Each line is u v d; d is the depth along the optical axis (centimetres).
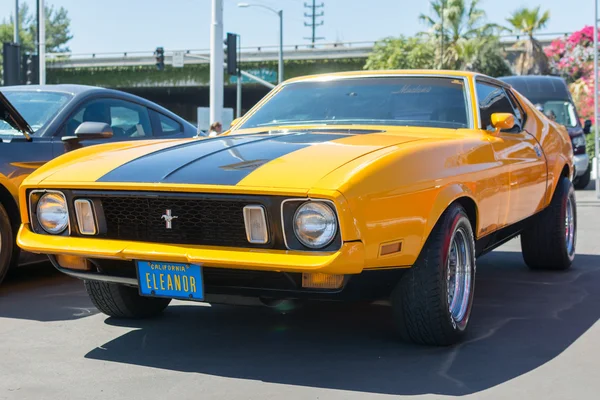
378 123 434
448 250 347
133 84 5738
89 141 572
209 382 315
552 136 567
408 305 346
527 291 509
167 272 328
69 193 344
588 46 3919
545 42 4391
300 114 455
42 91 606
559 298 486
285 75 5381
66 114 572
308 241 302
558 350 361
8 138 524
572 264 625
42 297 493
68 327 411
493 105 472
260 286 323
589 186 1733
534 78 1756
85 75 5806
